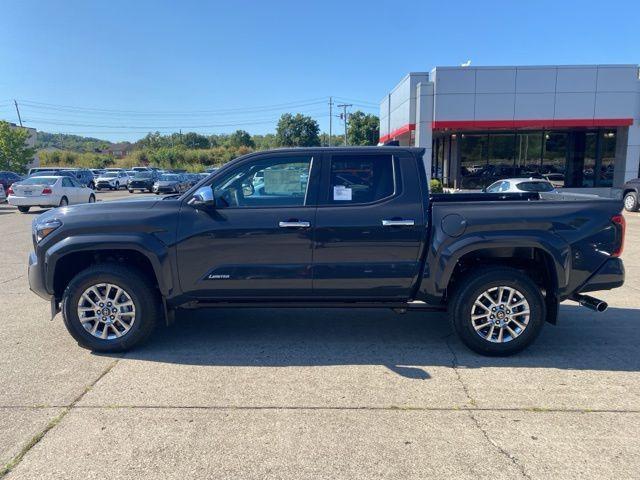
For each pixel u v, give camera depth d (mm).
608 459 3148
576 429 3506
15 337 5363
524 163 25234
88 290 4844
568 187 25062
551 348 5078
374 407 3824
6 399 3939
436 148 32062
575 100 22234
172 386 4180
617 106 22203
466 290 4750
